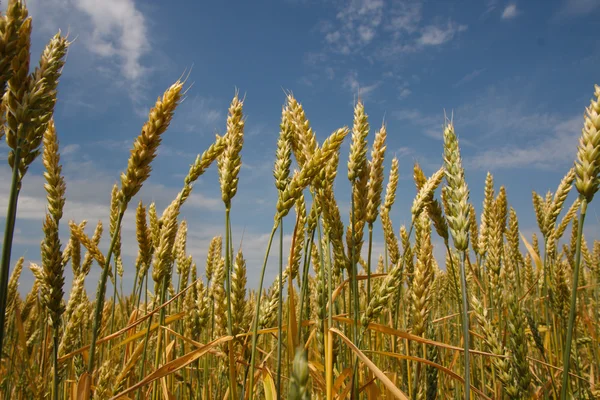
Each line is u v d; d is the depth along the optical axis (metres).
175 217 0.49
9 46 0.22
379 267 0.79
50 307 0.34
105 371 0.44
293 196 0.35
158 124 0.30
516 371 0.38
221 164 0.38
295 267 0.44
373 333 0.60
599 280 0.89
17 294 0.71
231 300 0.41
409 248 0.59
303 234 0.44
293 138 0.41
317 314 0.44
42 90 0.23
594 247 1.00
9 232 0.22
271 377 0.39
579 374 0.56
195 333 0.57
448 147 0.31
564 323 0.58
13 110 0.23
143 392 0.51
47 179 0.34
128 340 0.46
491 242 0.61
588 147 0.26
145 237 0.54
